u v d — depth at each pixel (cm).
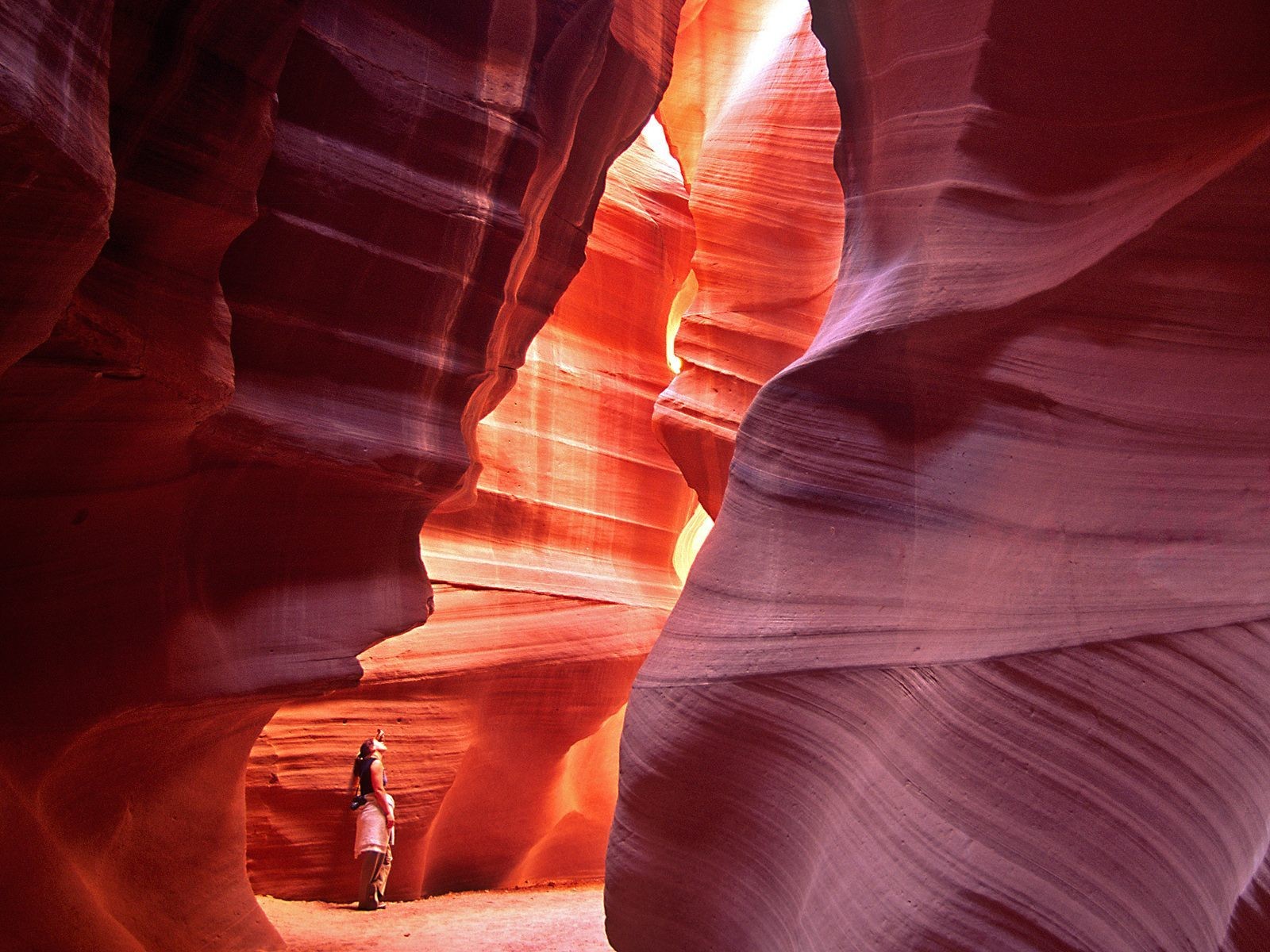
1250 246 343
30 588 419
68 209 256
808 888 376
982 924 311
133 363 377
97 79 276
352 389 582
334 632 565
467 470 638
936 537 387
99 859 491
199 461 494
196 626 505
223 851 596
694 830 427
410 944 634
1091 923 300
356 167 564
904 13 443
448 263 604
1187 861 295
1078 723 326
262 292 539
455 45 608
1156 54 359
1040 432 375
